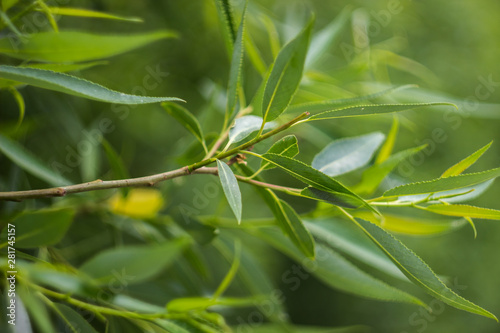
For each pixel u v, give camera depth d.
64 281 0.67
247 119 0.67
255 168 0.83
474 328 2.75
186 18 1.23
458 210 0.66
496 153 2.71
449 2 2.28
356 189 0.75
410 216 2.24
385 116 1.02
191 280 0.86
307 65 0.95
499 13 2.56
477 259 2.78
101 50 0.68
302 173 0.63
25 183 0.81
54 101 0.94
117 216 0.90
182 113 0.69
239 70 0.69
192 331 0.71
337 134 1.07
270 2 1.37
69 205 0.86
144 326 0.74
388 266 0.80
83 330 0.68
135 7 1.17
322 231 0.81
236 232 1.98
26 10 0.69
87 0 1.05
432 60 2.12
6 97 0.87
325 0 1.56
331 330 0.84
